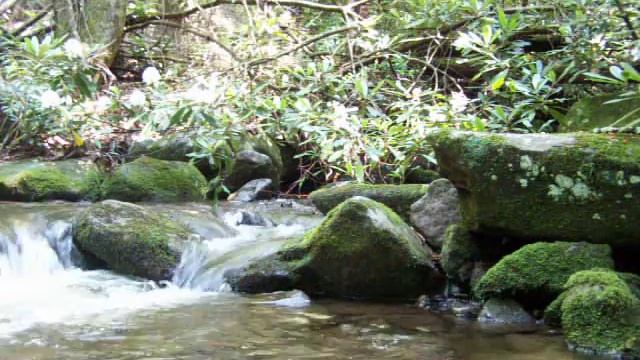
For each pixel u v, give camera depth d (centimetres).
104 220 445
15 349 279
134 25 805
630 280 310
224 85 498
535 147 332
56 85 421
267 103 489
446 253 373
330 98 565
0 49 631
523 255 332
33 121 533
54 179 592
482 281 338
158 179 611
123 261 432
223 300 371
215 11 815
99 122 514
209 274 408
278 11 749
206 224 491
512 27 486
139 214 455
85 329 312
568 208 328
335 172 664
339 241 376
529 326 317
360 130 505
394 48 633
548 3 544
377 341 292
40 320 329
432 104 577
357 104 560
